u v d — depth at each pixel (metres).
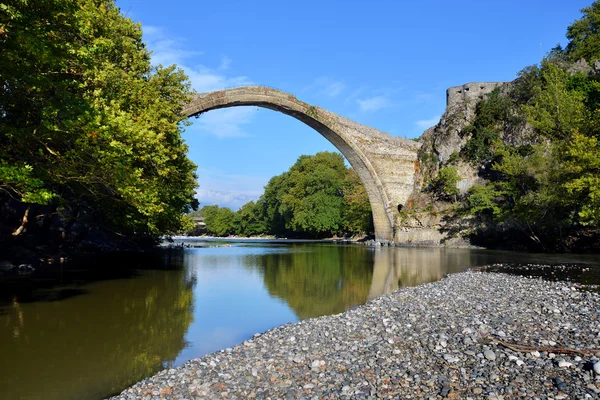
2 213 28.50
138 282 22.08
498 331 10.55
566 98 38.34
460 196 56.00
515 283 19.03
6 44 12.30
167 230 35.53
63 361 9.79
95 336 11.89
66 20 14.05
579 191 30.98
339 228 92.56
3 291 18.45
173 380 8.14
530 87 53.44
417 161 64.44
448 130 60.44
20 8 12.02
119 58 25.17
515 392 6.98
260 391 7.53
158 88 25.91
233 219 136.25
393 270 28.28
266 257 40.50
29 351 10.46
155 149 21.12
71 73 18.23
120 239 44.31
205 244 70.88
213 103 46.88
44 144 15.05
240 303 17.11
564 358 8.39
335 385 7.67
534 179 40.03
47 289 19.14
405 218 60.75
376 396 7.12
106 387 8.27
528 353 8.77
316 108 55.97
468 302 14.59
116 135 16.84
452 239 53.78
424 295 16.20
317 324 12.30
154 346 11.07
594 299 14.67
